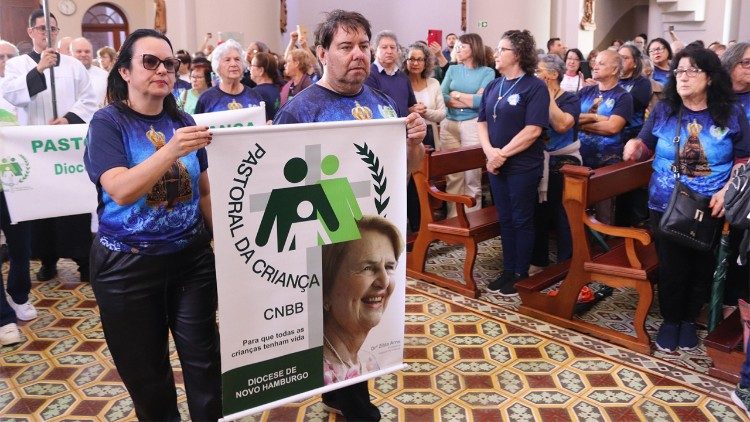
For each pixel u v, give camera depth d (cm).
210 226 239
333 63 233
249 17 1227
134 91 211
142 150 210
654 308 427
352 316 226
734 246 372
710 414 296
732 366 324
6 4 1441
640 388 319
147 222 210
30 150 394
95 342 378
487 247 566
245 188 200
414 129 224
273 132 202
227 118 441
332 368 227
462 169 486
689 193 334
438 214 633
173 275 219
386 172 223
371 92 251
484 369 340
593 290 453
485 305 428
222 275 202
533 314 408
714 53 330
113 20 1678
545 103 410
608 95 494
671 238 335
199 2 1196
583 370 338
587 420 291
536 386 322
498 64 425
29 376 337
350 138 215
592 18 1562
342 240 220
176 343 227
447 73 606
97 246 216
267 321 212
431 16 1705
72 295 455
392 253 229
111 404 308
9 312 382
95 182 207
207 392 225
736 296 396
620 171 412
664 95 354
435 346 367
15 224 396
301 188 209
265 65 551
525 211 430
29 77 429
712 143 332
